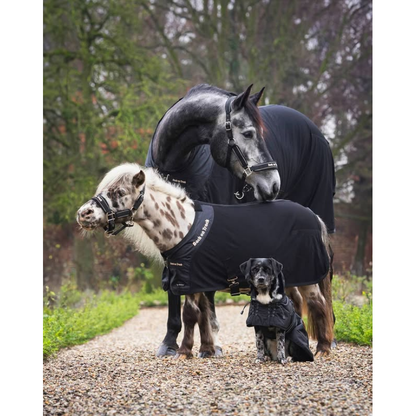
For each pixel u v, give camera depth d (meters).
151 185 6.01
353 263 25.55
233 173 6.26
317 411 4.39
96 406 4.76
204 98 6.45
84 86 19.41
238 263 5.83
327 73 23.38
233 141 6.16
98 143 19.53
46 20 19.03
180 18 23.11
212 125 6.32
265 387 5.02
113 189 5.84
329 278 6.65
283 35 22.34
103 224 5.85
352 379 5.30
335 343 7.11
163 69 21.83
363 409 4.45
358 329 7.68
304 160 7.66
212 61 22.53
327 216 7.75
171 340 7.08
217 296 17.98
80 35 19.42
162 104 19.34
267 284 5.51
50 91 19.02
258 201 6.15
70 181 19.69
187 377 5.50
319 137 7.76
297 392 4.86
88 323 10.13
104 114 20.11
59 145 20.62
